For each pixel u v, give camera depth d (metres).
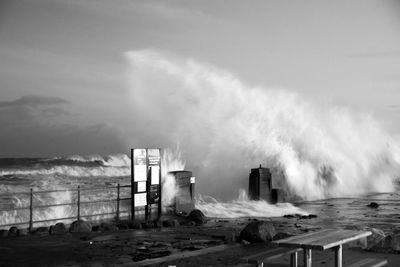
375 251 9.09
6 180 36.25
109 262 8.48
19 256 9.00
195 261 8.39
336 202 21.95
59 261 8.56
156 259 8.57
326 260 8.45
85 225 12.20
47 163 64.00
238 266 7.97
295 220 14.91
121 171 55.25
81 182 34.31
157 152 14.48
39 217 14.79
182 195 15.59
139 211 15.48
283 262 8.25
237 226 13.39
